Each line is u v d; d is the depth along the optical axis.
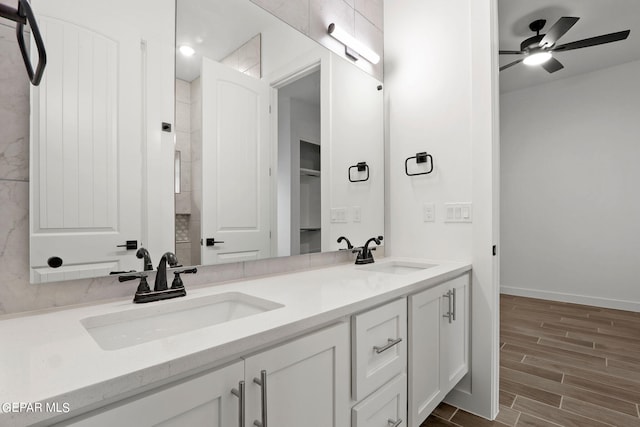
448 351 1.55
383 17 2.24
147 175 1.11
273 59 1.54
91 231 0.99
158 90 1.14
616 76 3.51
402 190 2.11
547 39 2.52
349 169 1.94
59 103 0.93
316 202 1.75
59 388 0.47
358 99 2.01
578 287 3.74
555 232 3.89
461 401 1.81
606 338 2.70
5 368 0.54
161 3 1.15
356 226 1.99
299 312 0.86
